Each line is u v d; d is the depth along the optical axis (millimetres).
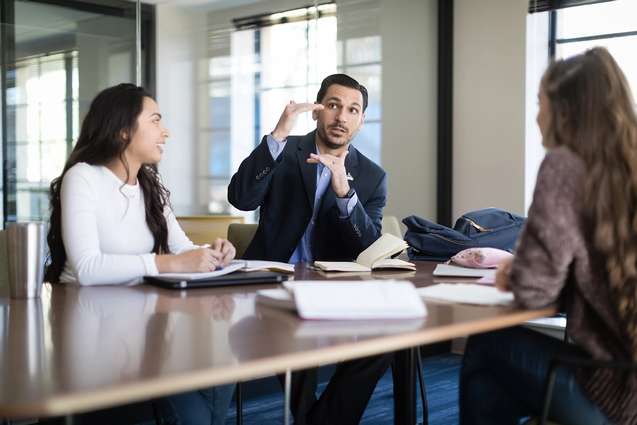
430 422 3273
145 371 1037
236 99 4457
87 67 3734
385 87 4445
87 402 930
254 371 1080
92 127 2197
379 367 2162
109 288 1923
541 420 1430
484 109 4590
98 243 2062
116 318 1471
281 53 4340
